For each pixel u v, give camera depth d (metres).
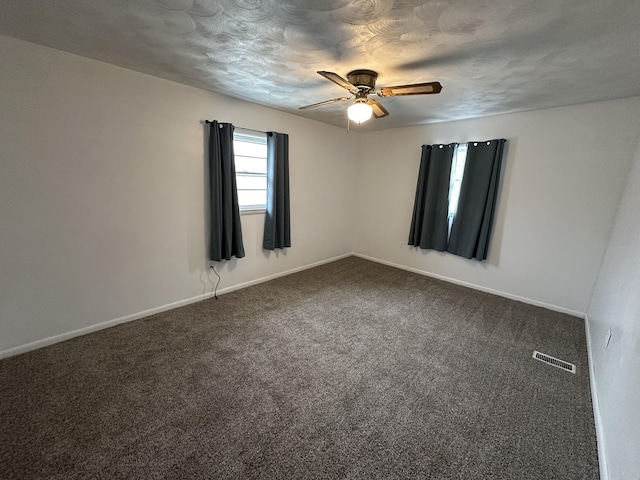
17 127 2.02
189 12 1.53
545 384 2.15
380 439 1.65
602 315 2.41
